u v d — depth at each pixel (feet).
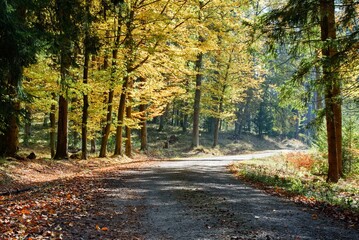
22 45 30.55
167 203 31.55
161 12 68.59
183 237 21.53
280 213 27.89
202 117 195.31
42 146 111.04
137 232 22.57
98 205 29.96
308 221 25.40
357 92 44.68
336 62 34.60
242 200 33.17
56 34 38.88
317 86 38.27
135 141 137.69
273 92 241.35
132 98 89.81
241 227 23.73
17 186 41.29
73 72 59.67
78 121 82.33
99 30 63.05
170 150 126.11
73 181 43.37
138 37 70.08
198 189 39.24
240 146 177.88
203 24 75.05
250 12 94.43
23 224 22.53
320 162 66.80
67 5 39.19
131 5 67.56
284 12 41.96
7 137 55.42
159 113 96.84
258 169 58.65
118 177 48.85
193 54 76.43
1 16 28.09
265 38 46.60
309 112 245.65
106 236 21.39
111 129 88.89
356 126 61.41
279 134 238.27
